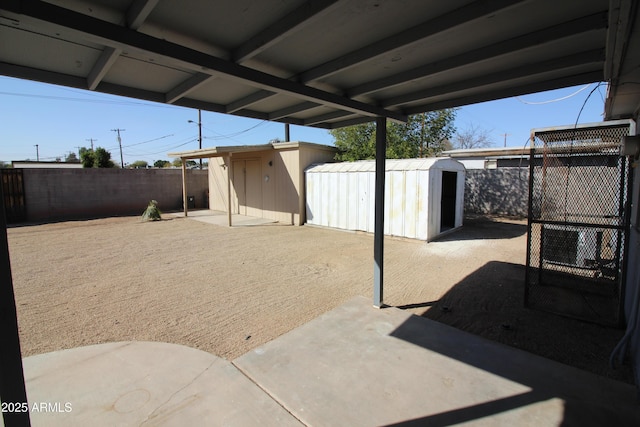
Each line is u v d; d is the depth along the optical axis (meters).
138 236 9.01
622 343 2.76
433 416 2.12
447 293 4.58
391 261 6.36
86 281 5.13
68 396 2.34
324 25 1.84
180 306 4.12
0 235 1.32
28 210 11.89
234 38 1.96
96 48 1.96
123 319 3.74
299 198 10.96
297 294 4.55
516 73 2.51
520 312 3.91
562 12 1.72
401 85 2.94
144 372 2.63
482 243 7.96
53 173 12.43
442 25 1.76
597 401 2.26
